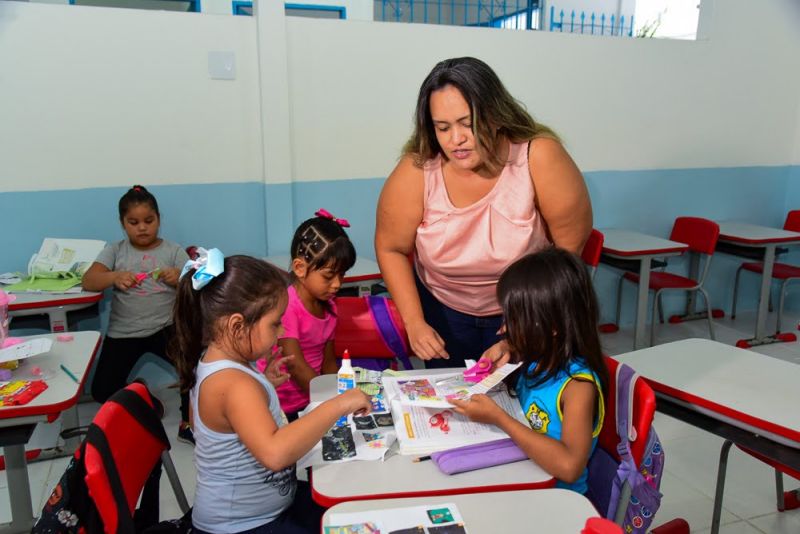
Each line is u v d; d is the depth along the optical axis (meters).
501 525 0.93
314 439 1.07
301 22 3.02
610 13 5.70
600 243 3.08
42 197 2.77
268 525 1.19
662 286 3.54
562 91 3.59
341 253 1.66
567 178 1.43
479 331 1.73
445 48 3.30
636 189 3.90
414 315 1.56
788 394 1.41
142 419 1.20
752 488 2.17
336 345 1.84
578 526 0.93
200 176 3.01
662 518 1.99
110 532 0.98
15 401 1.42
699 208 4.10
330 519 0.93
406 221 1.56
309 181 3.20
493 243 1.50
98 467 0.98
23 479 1.78
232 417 1.07
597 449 1.33
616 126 3.76
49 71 2.68
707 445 2.47
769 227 4.11
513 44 3.42
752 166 4.17
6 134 2.66
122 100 2.81
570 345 1.22
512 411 1.29
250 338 1.13
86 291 2.51
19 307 2.35
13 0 2.59
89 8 2.69
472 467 1.10
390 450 1.17
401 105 3.29
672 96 3.85
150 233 2.61
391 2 5.80
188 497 2.13
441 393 1.32
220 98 2.97
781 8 3.99
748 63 3.98
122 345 2.59
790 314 4.29
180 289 1.15
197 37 2.88
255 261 1.15
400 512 0.95
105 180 2.86
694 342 1.76
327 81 3.12
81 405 2.86
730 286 4.27
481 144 1.33
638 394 1.21
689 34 5.44
